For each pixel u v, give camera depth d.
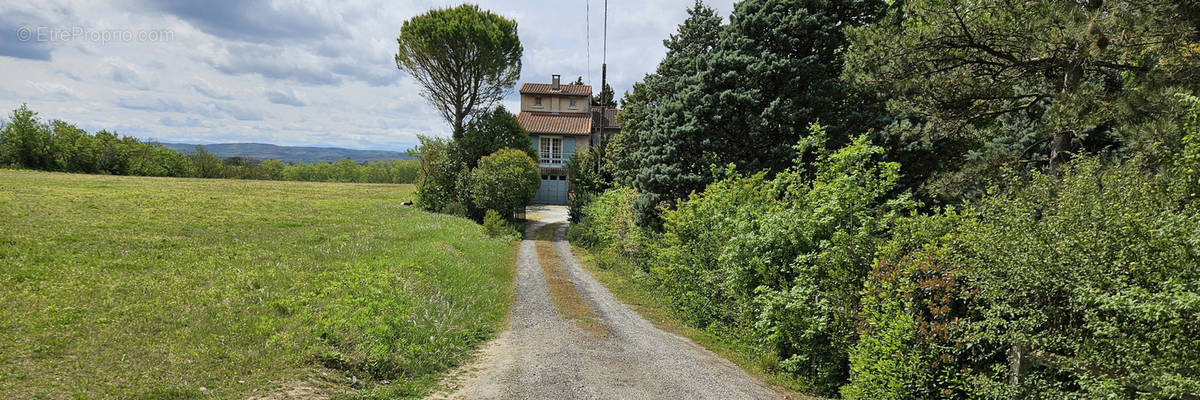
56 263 11.48
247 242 16.19
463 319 11.23
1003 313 6.01
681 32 28.95
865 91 15.59
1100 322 4.83
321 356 7.76
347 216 25.20
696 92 19.31
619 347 10.63
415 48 40.81
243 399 6.37
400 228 22.02
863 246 8.72
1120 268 4.96
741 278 10.95
